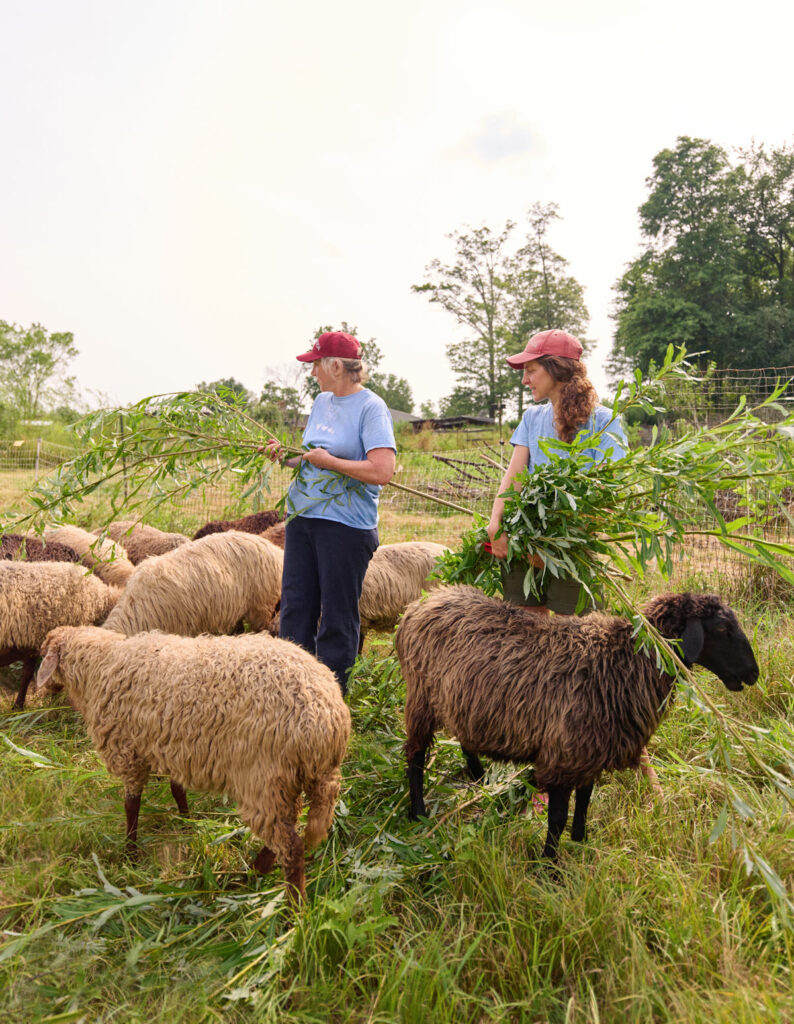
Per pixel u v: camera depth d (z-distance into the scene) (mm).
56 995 2148
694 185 46500
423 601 3371
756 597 6266
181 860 2910
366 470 3705
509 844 2822
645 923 2359
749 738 3494
